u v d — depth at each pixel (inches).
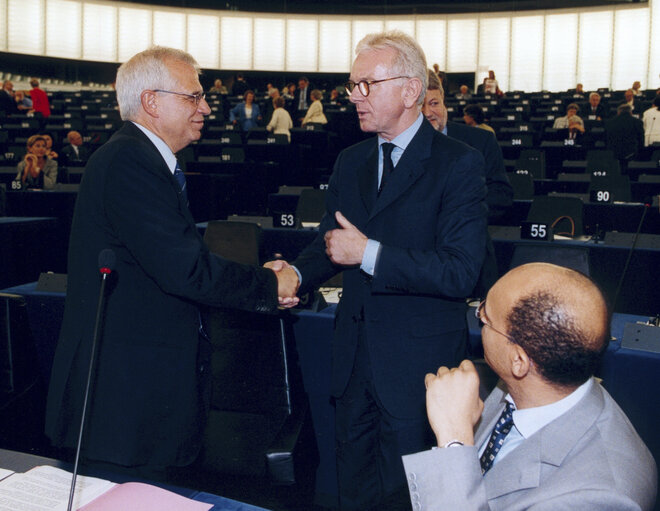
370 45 62.1
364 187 65.8
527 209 182.9
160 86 58.7
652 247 133.3
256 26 671.1
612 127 326.0
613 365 74.0
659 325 80.7
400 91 61.2
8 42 585.9
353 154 69.0
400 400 61.9
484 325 38.5
